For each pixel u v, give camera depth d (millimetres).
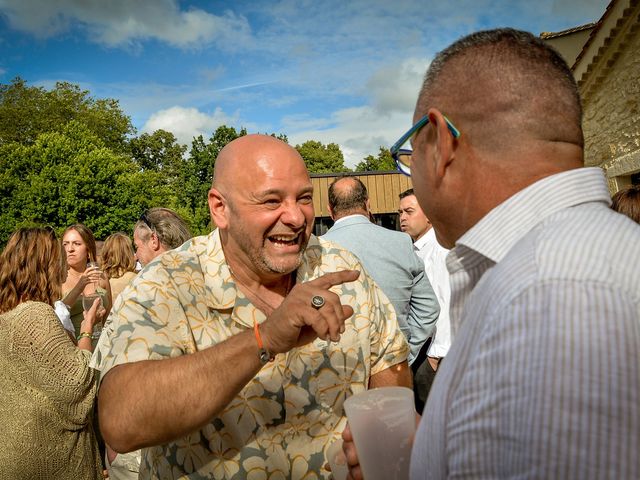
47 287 2381
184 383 1146
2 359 2180
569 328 581
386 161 49656
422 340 3293
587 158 8656
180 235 3408
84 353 2293
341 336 1550
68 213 26391
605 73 7750
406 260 3129
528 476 565
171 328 1381
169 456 1432
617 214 739
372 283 1728
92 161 27844
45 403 2191
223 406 1170
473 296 783
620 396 550
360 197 3252
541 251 668
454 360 752
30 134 41062
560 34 11336
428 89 925
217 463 1388
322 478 1467
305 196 1525
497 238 800
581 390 556
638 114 6941
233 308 1488
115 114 48219
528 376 587
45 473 2199
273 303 1590
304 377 1474
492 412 617
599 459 538
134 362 1264
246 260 1527
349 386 1543
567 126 817
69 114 43844
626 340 569
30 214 26031
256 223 1447
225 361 1146
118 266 4230
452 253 890
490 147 831
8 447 2156
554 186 779
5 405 2184
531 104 807
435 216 951
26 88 42969
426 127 930
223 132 32062
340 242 3129
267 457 1408
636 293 603
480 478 620
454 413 674
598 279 607
